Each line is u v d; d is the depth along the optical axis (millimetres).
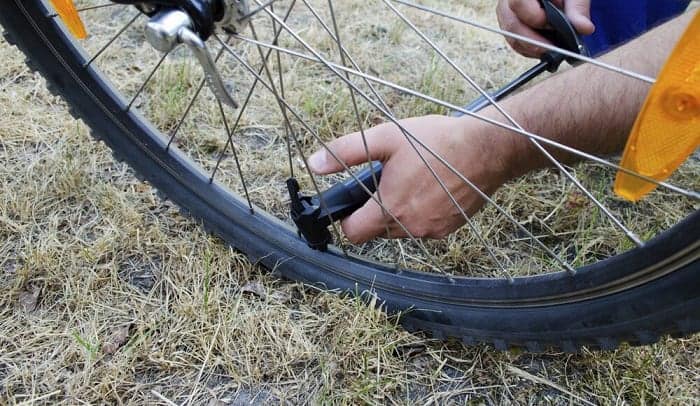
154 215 1021
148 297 901
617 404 807
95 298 898
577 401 818
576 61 840
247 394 816
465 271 978
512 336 771
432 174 747
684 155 461
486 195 798
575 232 1029
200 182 933
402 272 853
